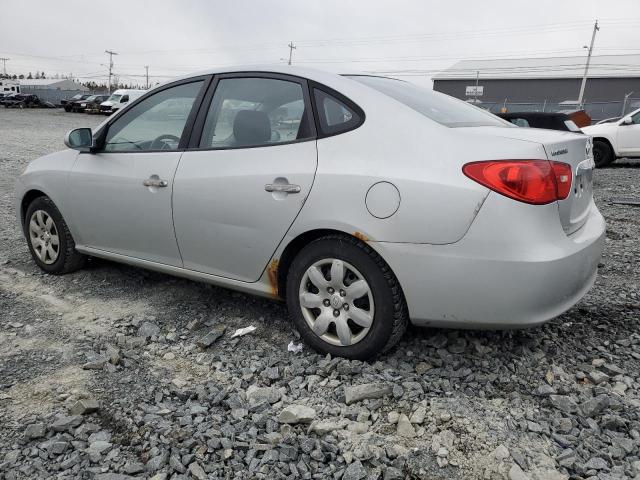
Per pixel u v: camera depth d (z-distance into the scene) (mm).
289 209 2859
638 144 12906
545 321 2549
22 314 3527
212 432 2320
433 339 3090
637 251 5125
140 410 2496
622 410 2506
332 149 2803
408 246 2559
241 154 3098
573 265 2551
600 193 8844
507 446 2256
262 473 2107
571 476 2090
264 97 3154
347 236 2750
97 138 3830
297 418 2410
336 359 2854
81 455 2188
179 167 3318
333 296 2854
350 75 3121
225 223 3121
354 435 2340
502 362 2902
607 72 56812
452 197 2463
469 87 60094
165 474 2088
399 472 2104
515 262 2412
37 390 2637
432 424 2391
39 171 4164
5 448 2223
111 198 3670
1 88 64125
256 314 3547
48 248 4246
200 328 3359
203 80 3451
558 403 2529
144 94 3725
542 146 2512
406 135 2662
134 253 3725
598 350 3094
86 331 3291
